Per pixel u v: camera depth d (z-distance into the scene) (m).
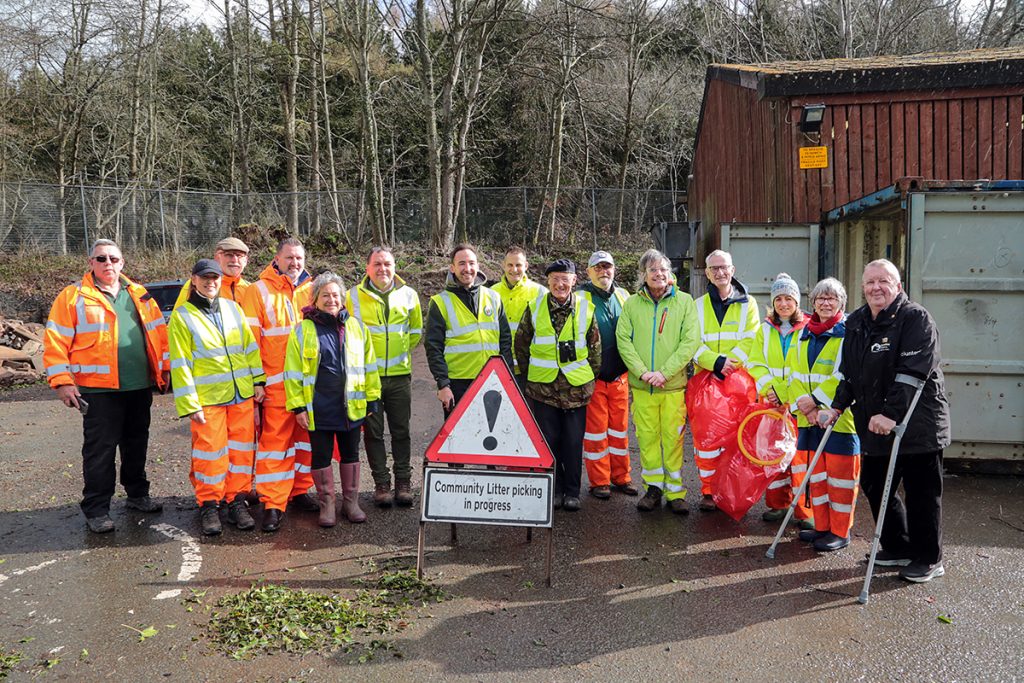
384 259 6.00
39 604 4.44
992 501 6.14
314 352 5.55
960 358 6.74
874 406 4.61
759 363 5.66
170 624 4.17
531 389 6.02
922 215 6.67
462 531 5.62
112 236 22.55
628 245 24.66
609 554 5.14
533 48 24.78
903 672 3.64
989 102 9.36
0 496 6.58
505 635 4.02
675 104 31.34
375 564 4.99
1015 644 3.89
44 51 25.27
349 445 5.77
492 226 24.42
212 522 5.54
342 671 3.67
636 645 3.91
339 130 30.91
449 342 6.11
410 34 22.91
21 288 19.64
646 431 5.97
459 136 21.92
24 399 11.52
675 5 27.22
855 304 8.90
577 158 30.77
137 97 25.62
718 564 4.96
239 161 29.62
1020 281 6.62
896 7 21.03
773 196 10.28
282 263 6.05
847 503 5.14
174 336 5.48
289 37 24.48
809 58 22.67
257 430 6.14
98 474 5.61
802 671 3.66
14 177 26.55
